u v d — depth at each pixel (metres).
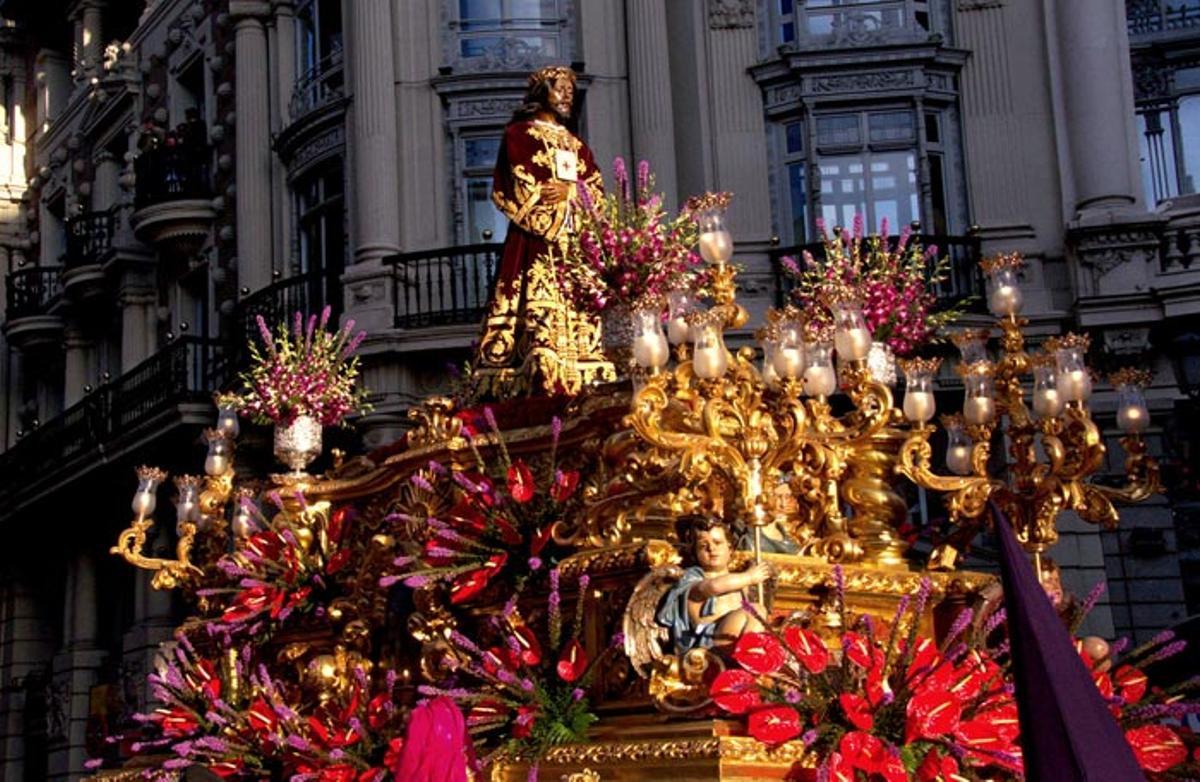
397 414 19.20
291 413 8.95
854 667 5.71
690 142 19.78
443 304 19.56
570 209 8.76
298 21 23.02
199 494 8.97
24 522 27.88
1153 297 17.83
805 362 6.68
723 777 5.43
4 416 30.70
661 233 7.24
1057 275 18.72
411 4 20.81
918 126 19.42
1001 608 6.38
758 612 5.80
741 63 19.92
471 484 6.96
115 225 27.30
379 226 20.05
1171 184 19.62
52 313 28.77
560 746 6.04
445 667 6.79
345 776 6.79
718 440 6.06
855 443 7.15
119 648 25.56
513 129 9.07
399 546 7.62
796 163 19.66
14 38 32.75
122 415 24.14
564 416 7.43
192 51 25.52
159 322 25.80
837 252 8.02
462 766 5.60
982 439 7.24
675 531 6.52
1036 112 19.30
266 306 21.09
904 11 19.70
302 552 7.97
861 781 5.54
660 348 6.11
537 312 8.59
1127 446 7.36
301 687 7.85
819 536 6.98
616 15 20.59
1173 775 6.27
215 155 24.30
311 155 21.56
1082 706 4.62
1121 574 17.39
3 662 28.98
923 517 17.33
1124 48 18.95
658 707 5.89
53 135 30.94
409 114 20.58
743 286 19.14
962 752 5.59
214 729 7.64
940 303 18.45
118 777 8.36
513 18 20.78
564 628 6.62
